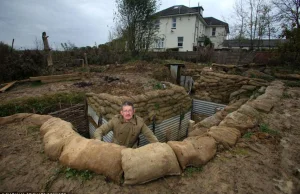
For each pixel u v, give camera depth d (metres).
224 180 1.44
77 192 1.28
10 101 4.54
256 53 11.12
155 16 14.41
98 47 16.16
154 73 9.12
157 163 1.41
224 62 12.62
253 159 1.73
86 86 6.84
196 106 7.47
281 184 1.40
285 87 5.65
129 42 14.63
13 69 7.61
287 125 2.59
